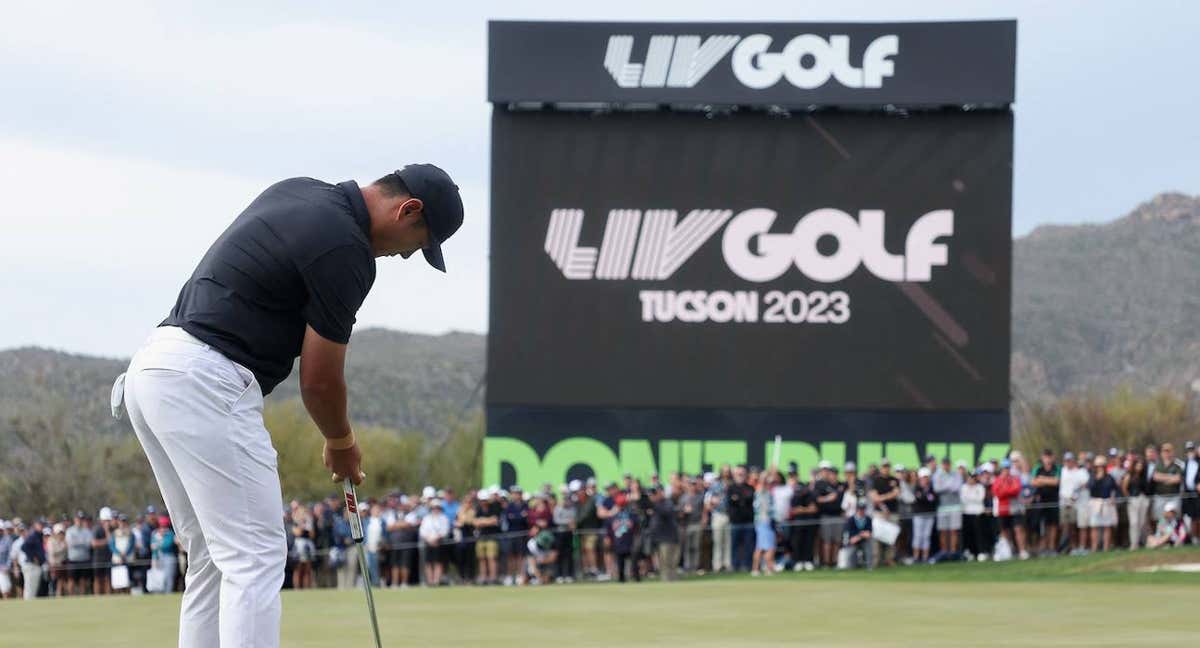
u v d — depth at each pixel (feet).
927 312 93.66
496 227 95.09
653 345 94.53
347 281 16.29
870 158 94.27
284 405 215.31
